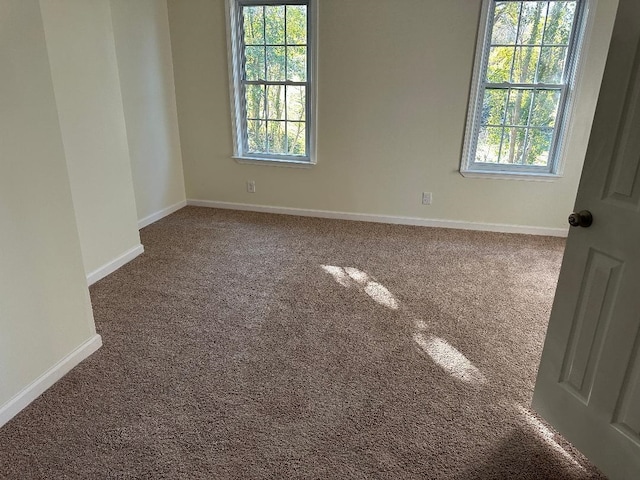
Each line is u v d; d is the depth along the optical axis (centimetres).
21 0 173
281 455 166
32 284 188
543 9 362
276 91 432
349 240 393
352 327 254
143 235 397
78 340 217
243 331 248
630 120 133
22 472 158
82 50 276
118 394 197
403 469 161
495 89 389
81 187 286
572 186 395
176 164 465
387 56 389
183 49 430
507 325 258
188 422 182
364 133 417
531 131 396
